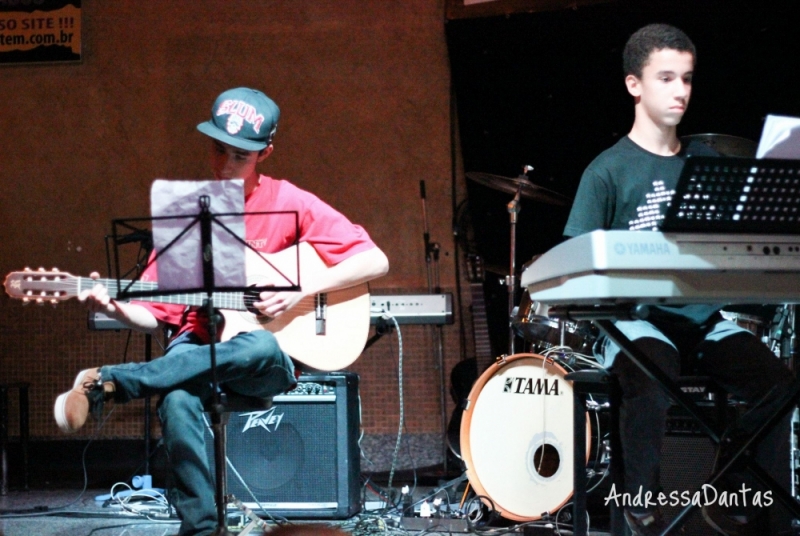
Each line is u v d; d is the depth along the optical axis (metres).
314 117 5.06
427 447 4.87
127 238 3.48
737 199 1.67
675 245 1.69
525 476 3.36
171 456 2.40
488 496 3.33
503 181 3.92
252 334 2.50
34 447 4.91
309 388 3.31
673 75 2.40
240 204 2.10
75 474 4.75
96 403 2.34
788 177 1.64
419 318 4.12
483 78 4.80
